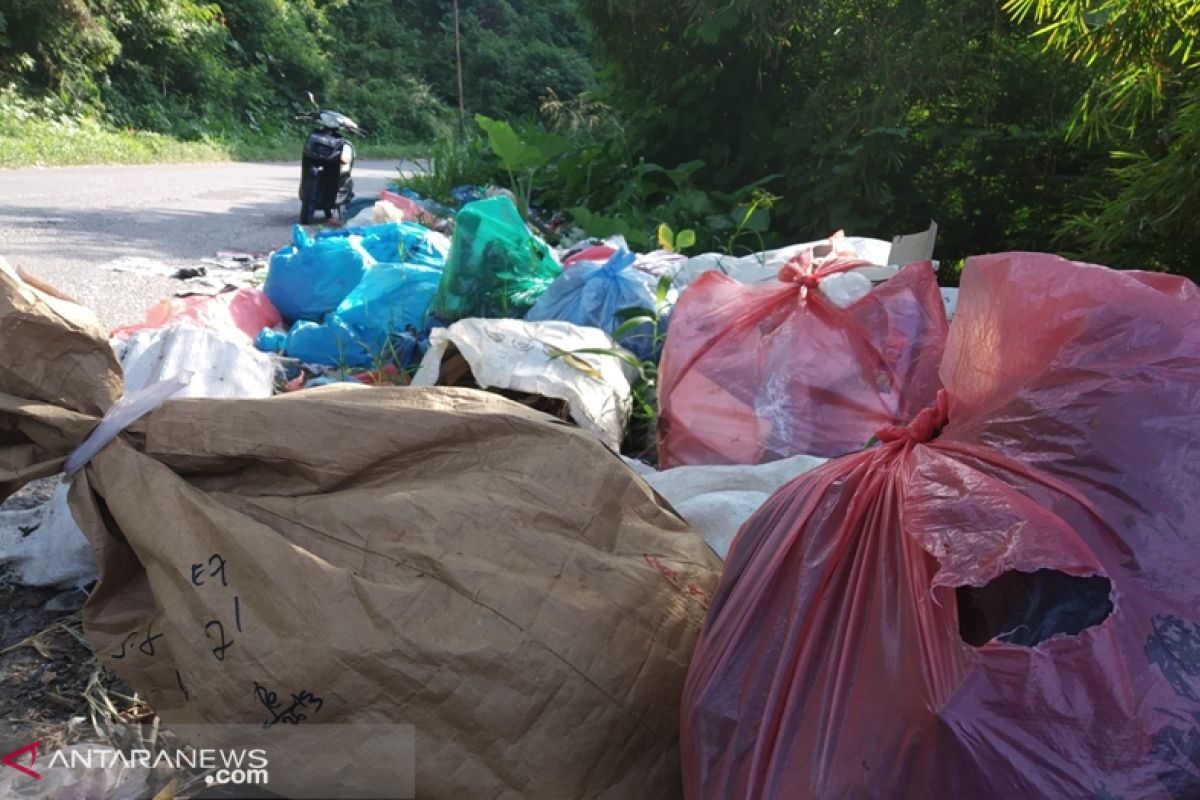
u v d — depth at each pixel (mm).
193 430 1614
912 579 1271
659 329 3494
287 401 1654
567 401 2650
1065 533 1191
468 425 1670
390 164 20016
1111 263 3990
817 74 7402
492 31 35594
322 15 29484
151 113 19562
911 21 6609
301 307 4348
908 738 1149
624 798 1437
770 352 2572
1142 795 1101
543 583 1483
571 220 7504
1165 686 1139
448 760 1382
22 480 1588
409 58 32312
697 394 2598
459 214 4000
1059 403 1319
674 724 1502
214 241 7398
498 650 1396
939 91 6508
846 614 1330
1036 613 1212
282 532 1544
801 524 1448
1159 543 1215
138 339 2596
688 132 7945
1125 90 3914
